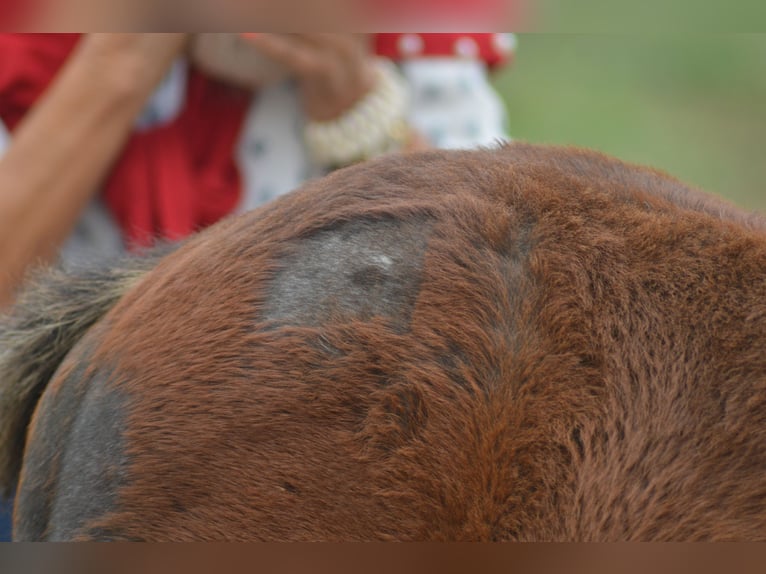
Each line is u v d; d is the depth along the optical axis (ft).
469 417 2.10
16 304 2.70
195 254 2.38
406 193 2.27
